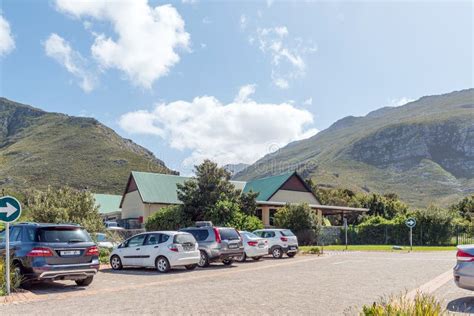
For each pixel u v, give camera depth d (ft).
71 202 83.82
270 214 159.94
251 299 37.29
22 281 41.98
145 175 153.28
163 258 59.93
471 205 232.73
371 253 102.53
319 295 39.40
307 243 133.59
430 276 53.62
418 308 21.16
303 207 135.13
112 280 51.49
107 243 82.58
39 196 84.12
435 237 142.92
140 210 148.36
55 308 33.58
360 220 211.41
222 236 69.31
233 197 121.19
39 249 41.50
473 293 40.29
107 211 186.29
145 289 43.55
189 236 62.95
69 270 42.32
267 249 82.99
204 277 53.98
